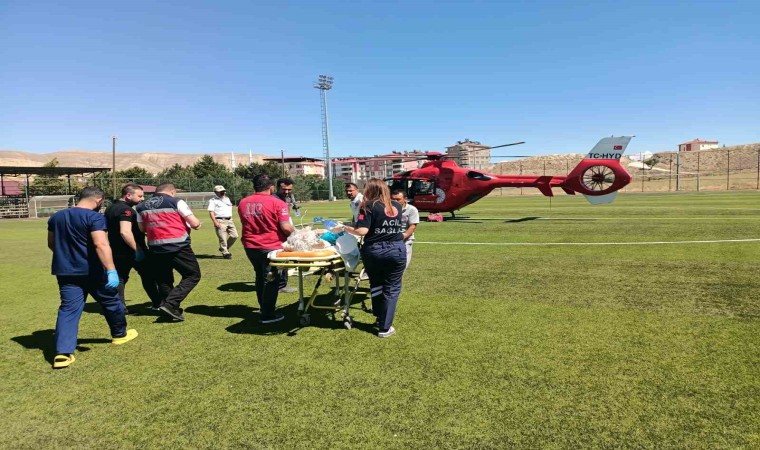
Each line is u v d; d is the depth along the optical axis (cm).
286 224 473
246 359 377
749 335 395
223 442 253
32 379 349
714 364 336
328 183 5006
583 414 270
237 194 4225
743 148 8856
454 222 1567
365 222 405
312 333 442
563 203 2753
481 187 1546
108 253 394
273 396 308
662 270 682
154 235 483
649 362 343
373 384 321
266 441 253
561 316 467
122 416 288
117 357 391
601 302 516
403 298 559
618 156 1463
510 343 393
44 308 576
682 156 9481
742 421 258
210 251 1076
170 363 374
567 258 812
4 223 2430
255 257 480
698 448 233
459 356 367
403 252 417
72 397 317
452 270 729
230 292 639
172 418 283
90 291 405
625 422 260
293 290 630
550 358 356
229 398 307
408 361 360
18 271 854
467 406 284
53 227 381
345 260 430
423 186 1611
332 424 269
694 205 2073
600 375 323
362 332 441
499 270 720
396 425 265
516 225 1421
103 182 4278
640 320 446
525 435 250
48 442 261
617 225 1324
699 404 278
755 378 311
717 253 809
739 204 2052
